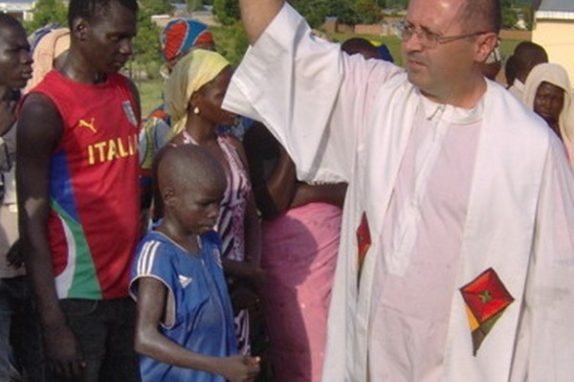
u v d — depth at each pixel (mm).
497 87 3717
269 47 3869
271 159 5238
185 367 4125
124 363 4648
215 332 4281
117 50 4398
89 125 4395
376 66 3916
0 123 4402
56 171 4387
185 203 4195
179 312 4180
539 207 3648
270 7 3867
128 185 4547
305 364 5336
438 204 3670
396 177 3750
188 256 4250
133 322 4633
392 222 3746
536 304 3680
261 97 3939
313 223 5285
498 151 3637
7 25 4383
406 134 3764
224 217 4938
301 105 3916
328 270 5332
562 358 3691
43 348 4500
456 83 3637
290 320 5312
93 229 4449
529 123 3668
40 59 5559
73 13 4383
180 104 4953
